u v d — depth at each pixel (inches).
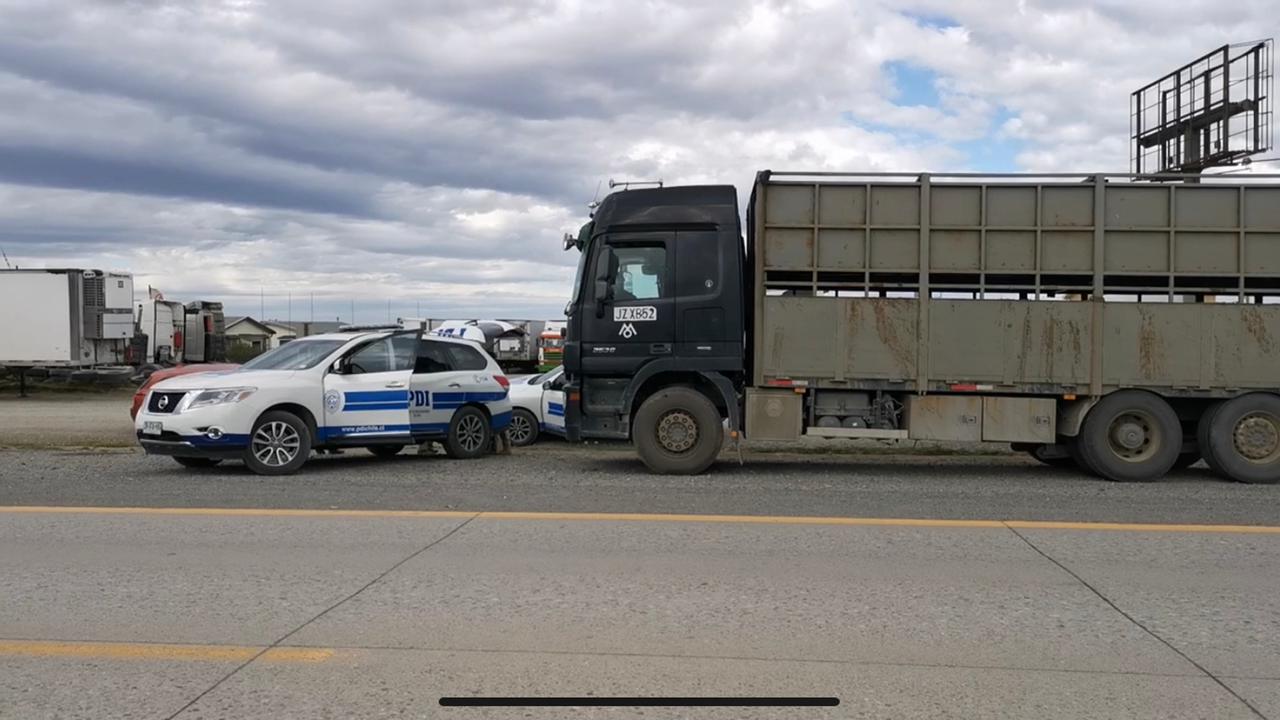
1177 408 462.6
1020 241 445.1
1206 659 193.5
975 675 184.4
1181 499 384.8
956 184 445.7
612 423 469.4
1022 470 489.7
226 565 262.8
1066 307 443.5
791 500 373.7
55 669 186.4
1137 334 442.3
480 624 212.2
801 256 451.5
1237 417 440.1
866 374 449.1
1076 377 443.2
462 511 342.3
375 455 554.9
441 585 243.0
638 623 213.5
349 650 195.9
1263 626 214.4
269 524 317.7
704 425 454.9
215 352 1460.4
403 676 182.4
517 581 247.0
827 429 455.2
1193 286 450.3
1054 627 212.5
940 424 448.5
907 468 494.3
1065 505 365.7
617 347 462.3
